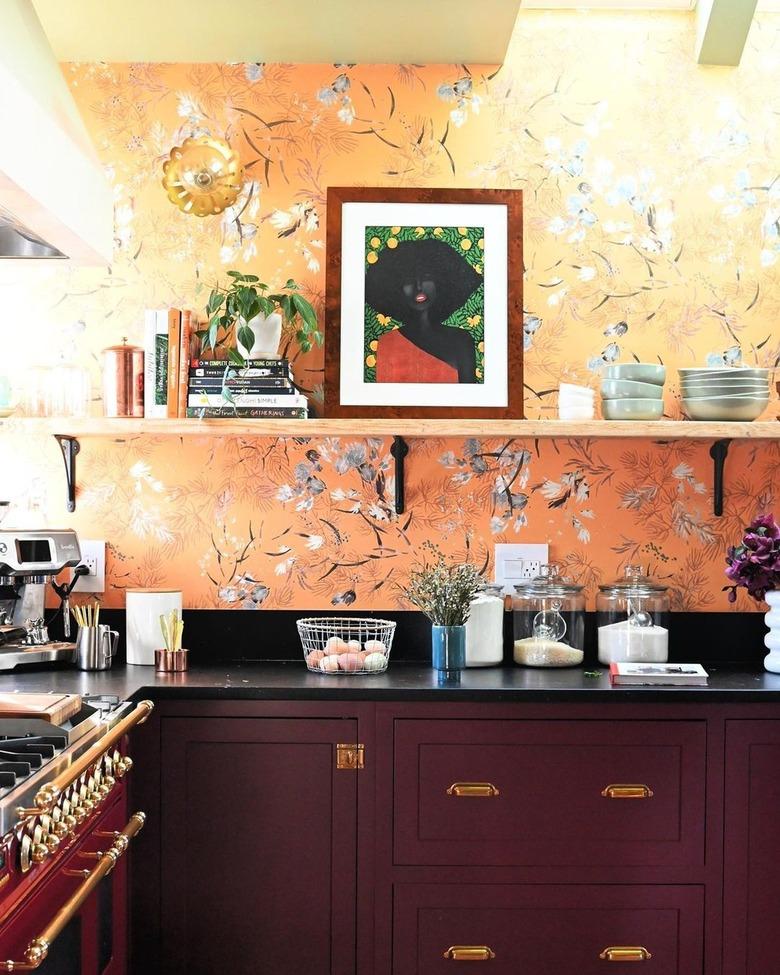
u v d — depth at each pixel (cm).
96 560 305
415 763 254
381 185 307
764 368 299
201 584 305
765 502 306
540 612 289
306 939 255
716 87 306
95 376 307
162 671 278
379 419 283
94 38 293
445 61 306
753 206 307
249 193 308
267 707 255
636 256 308
